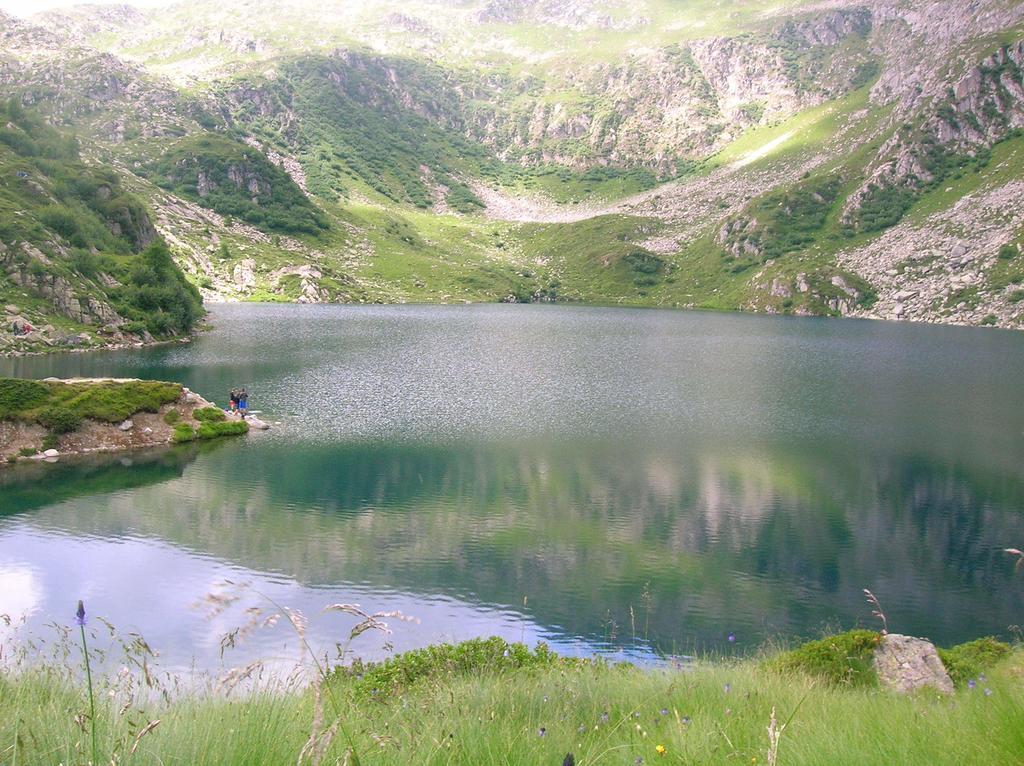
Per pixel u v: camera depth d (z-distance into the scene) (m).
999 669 19.56
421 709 11.34
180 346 125.94
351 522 41.44
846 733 9.11
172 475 50.78
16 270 123.25
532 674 17.19
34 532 38.72
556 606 31.31
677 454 58.16
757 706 12.17
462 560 36.22
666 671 16.75
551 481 50.16
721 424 70.00
